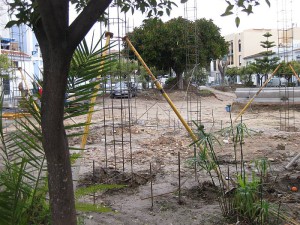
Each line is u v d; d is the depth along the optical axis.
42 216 3.59
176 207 5.36
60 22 2.48
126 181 6.66
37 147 3.48
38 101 3.43
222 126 14.55
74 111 3.41
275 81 36.53
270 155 8.84
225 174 6.98
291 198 5.47
